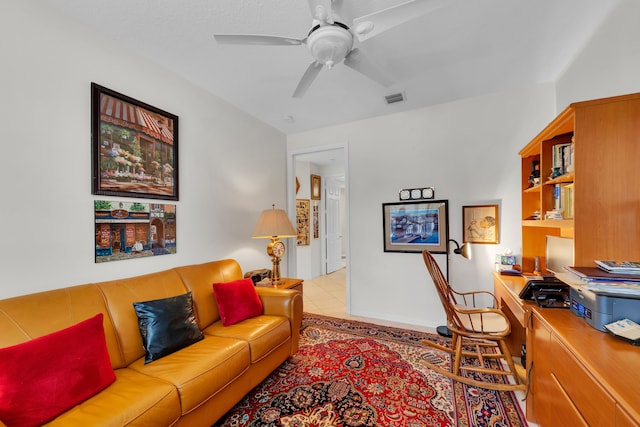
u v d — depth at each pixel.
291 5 1.70
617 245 1.37
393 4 1.69
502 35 1.97
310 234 5.81
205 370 1.54
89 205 1.83
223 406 1.64
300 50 2.15
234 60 2.29
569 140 1.94
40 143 1.61
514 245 2.84
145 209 2.18
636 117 1.35
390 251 3.44
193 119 2.63
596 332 1.23
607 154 1.38
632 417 0.73
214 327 2.13
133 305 1.79
